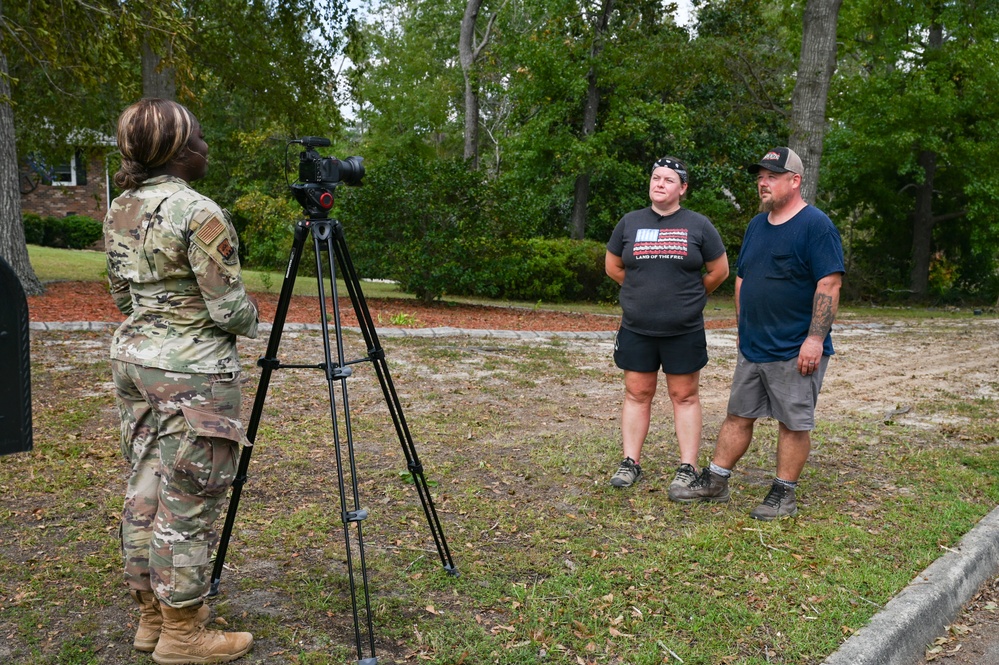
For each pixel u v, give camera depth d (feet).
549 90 77.15
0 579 11.34
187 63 40.04
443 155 134.82
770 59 74.64
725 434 15.48
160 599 8.91
